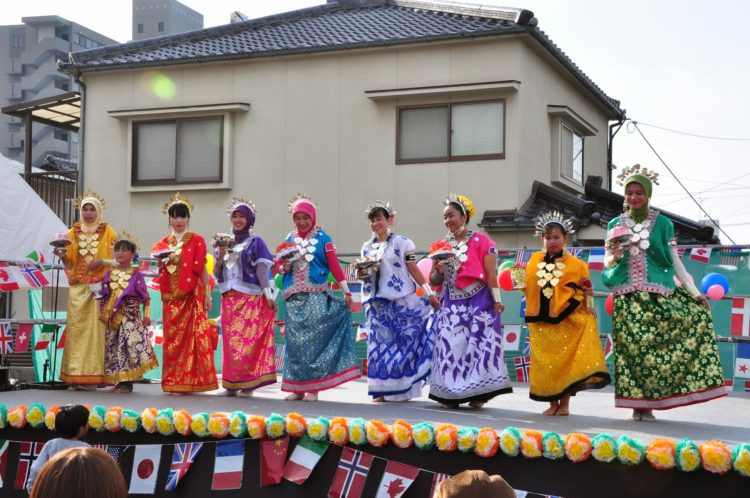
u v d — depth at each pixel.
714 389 5.53
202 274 7.32
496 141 13.34
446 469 4.66
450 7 15.12
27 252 9.70
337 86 14.20
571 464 4.39
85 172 15.35
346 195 14.07
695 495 4.14
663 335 5.62
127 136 15.09
